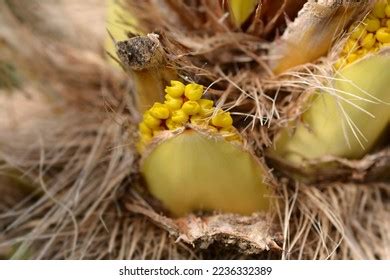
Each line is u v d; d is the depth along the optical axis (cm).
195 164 32
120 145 34
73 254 35
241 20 34
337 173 34
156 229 35
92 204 36
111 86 36
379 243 35
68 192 36
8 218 37
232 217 33
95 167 36
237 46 34
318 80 32
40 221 36
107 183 35
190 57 33
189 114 31
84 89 38
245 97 33
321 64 33
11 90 39
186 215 33
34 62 38
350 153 33
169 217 33
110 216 36
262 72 34
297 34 32
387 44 31
